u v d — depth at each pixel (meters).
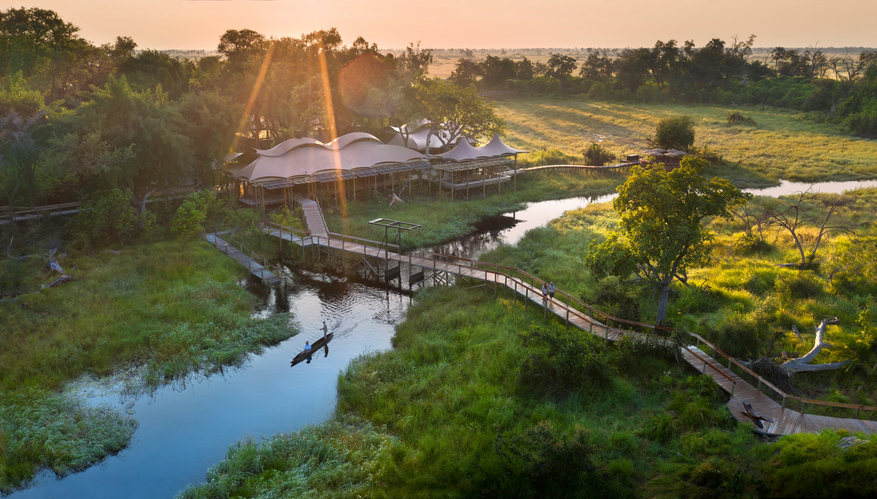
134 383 23.72
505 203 57.38
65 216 41.44
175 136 41.62
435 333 28.06
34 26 59.56
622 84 144.25
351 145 57.78
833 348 23.78
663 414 19.80
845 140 87.06
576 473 16.52
